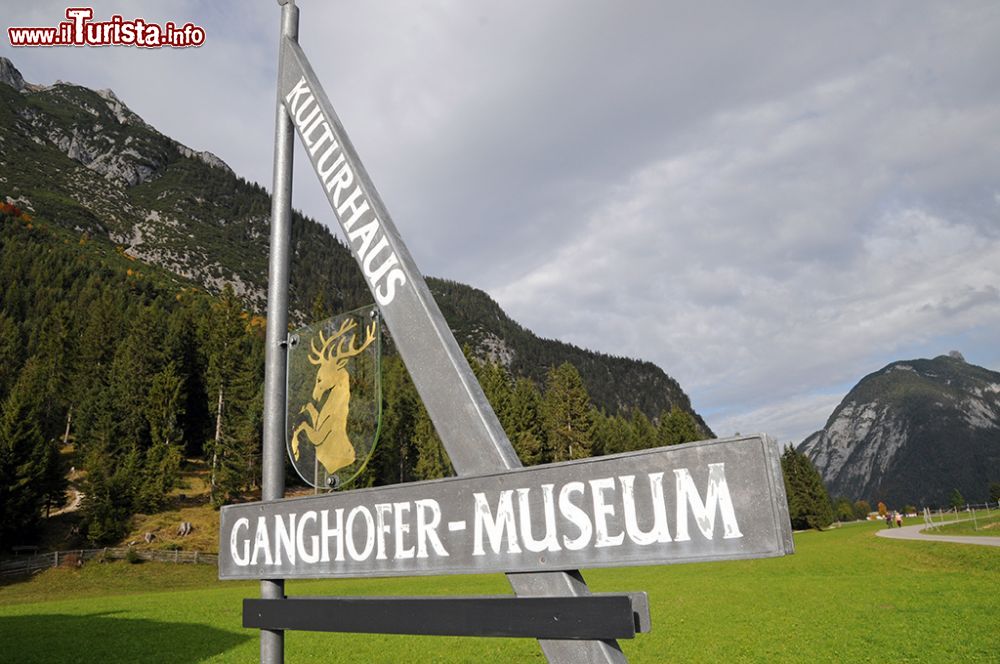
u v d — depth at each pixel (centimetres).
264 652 361
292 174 464
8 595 3812
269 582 372
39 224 17838
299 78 454
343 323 386
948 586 2406
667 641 1627
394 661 1525
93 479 5034
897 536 5062
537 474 262
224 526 398
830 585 2661
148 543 4966
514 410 7431
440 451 6550
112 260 17700
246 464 6284
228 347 7406
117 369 7544
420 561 294
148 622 2261
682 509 223
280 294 436
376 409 350
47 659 1623
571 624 238
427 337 327
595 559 239
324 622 331
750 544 207
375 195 378
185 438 7756
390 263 354
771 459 207
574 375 8281
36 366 7662
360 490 327
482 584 3139
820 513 8612
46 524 5212
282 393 420
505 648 1639
